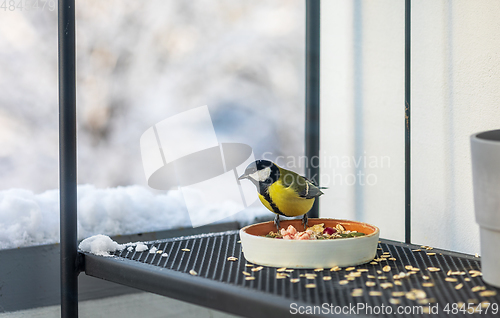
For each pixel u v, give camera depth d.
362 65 1.29
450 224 1.04
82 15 1.94
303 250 0.78
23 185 1.59
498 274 0.66
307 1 1.32
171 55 2.00
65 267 0.92
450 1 1.02
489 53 0.94
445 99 1.04
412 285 0.69
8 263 1.10
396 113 1.18
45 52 1.69
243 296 0.64
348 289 0.66
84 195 1.29
